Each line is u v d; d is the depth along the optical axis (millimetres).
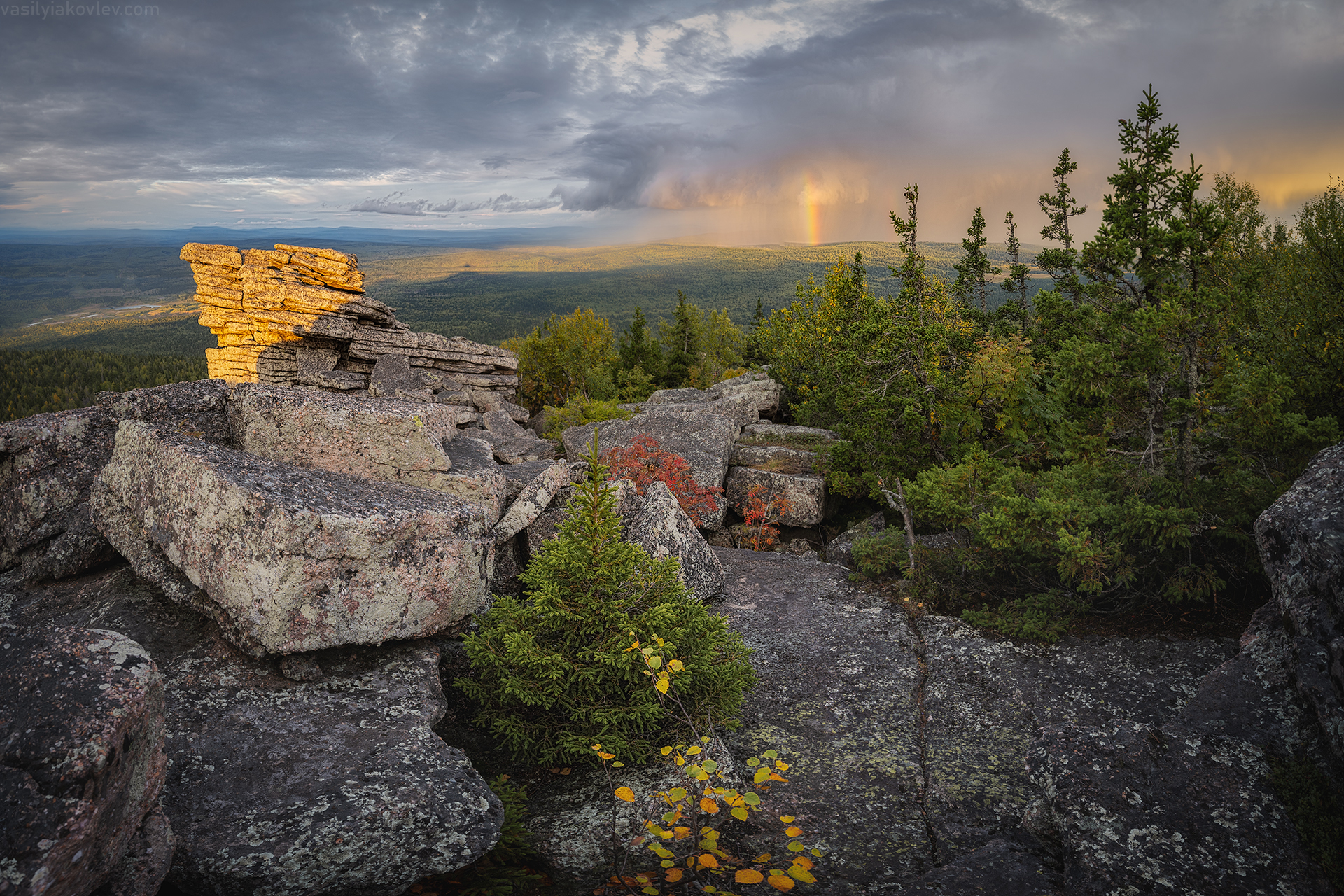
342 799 3818
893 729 6000
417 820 3775
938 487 8422
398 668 5391
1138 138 9438
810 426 19531
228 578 5098
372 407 7797
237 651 5254
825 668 6957
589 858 4262
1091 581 6766
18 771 2537
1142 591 7223
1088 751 4461
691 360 66188
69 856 2469
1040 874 4078
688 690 5172
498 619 5348
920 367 11359
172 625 5609
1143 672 6273
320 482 5859
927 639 7363
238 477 5203
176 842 3340
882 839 4672
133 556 6109
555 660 4801
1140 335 7719
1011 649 7004
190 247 23562
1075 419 8938
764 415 23047
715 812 4152
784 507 12445
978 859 4281
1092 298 10375
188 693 4758
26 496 6711
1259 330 7965
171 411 7547
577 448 15164
